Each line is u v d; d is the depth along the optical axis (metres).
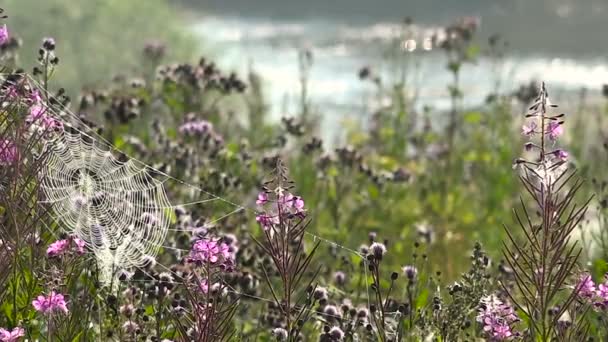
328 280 8.65
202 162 9.58
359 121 15.70
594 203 10.88
